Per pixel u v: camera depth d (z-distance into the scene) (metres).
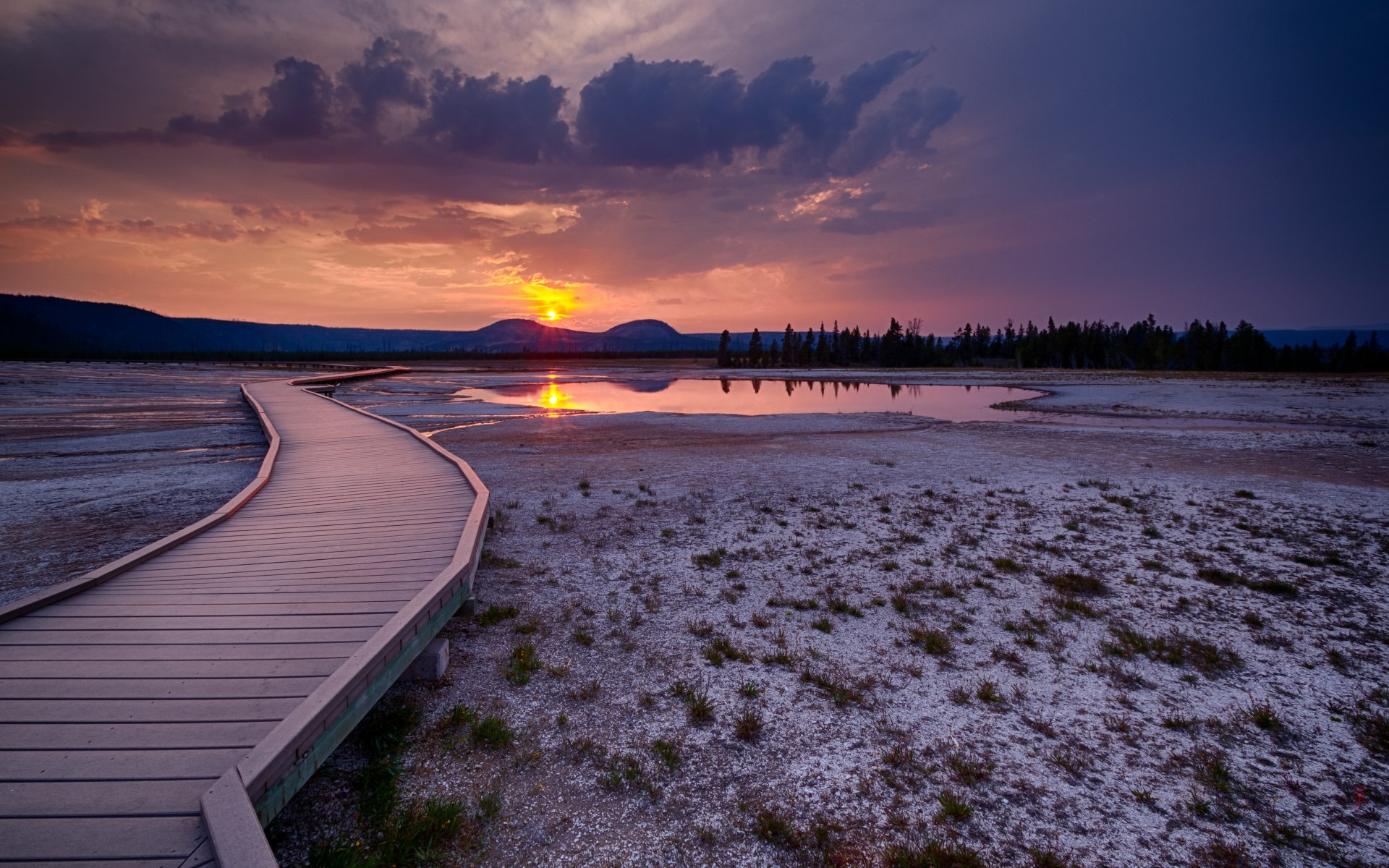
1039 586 7.84
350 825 3.65
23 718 3.49
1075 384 54.59
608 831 3.69
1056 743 4.64
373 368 92.38
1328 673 5.72
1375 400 35.22
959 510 11.62
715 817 3.83
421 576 5.88
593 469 15.98
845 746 4.57
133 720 3.51
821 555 9.05
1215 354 100.38
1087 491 13.19
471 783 4.07
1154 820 3.86
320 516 8.23
